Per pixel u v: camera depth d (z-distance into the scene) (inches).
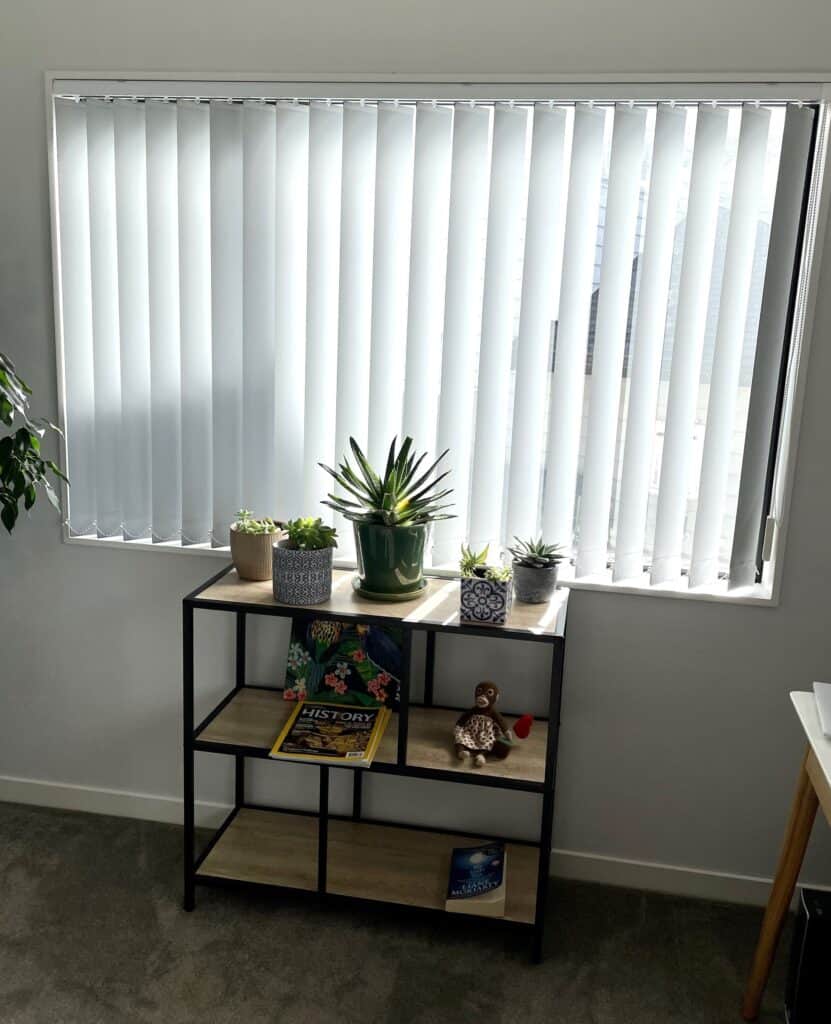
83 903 95.2
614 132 87.0
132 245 97.3
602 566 96.5
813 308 86.7
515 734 91.8
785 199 85.4
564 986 86.8
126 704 108.2
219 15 91.4
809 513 90.8
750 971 90.0
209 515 102.7
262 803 107.3
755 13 83.4
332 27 90.0
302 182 94.1
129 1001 82.9
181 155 93.9
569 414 93.2
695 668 95.9
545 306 92.1
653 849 100.8
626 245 89.8
